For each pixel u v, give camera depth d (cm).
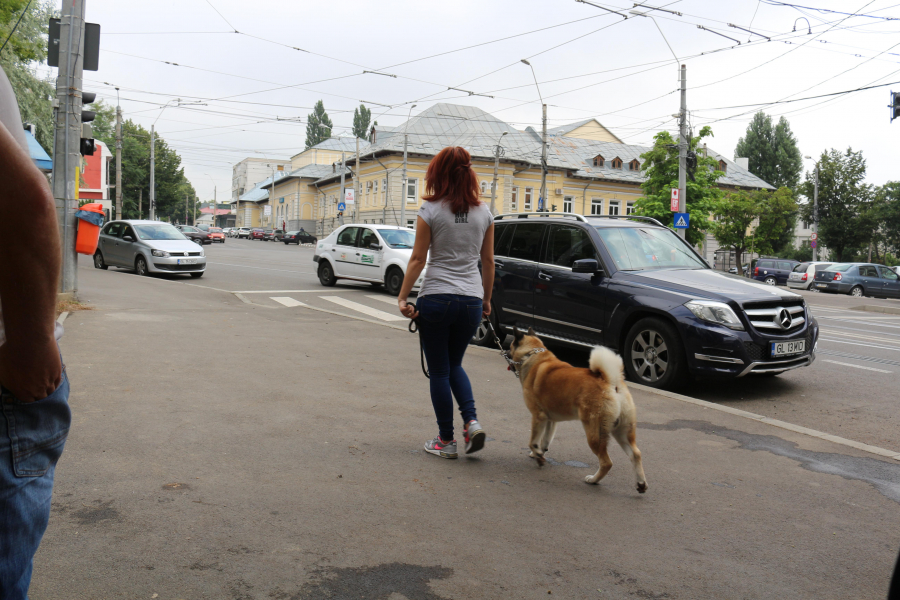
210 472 401
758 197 4803
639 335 718
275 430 490
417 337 938
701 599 282
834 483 429
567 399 413
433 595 276
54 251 145
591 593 283
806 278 3016
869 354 1016
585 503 381
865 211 4931
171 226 2062
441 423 446
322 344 852
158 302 1214
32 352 146
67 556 291
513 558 311
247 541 315
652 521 360
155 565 288
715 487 415
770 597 286
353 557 305
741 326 663
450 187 422
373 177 5525
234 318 1052
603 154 5900
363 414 544
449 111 5403
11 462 150
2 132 134
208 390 593
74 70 1083
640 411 590
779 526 360
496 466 439
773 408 660
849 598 288
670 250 829
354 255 1744
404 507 364
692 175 2406
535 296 842
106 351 732
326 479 399
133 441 448
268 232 7612
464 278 426
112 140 6475
